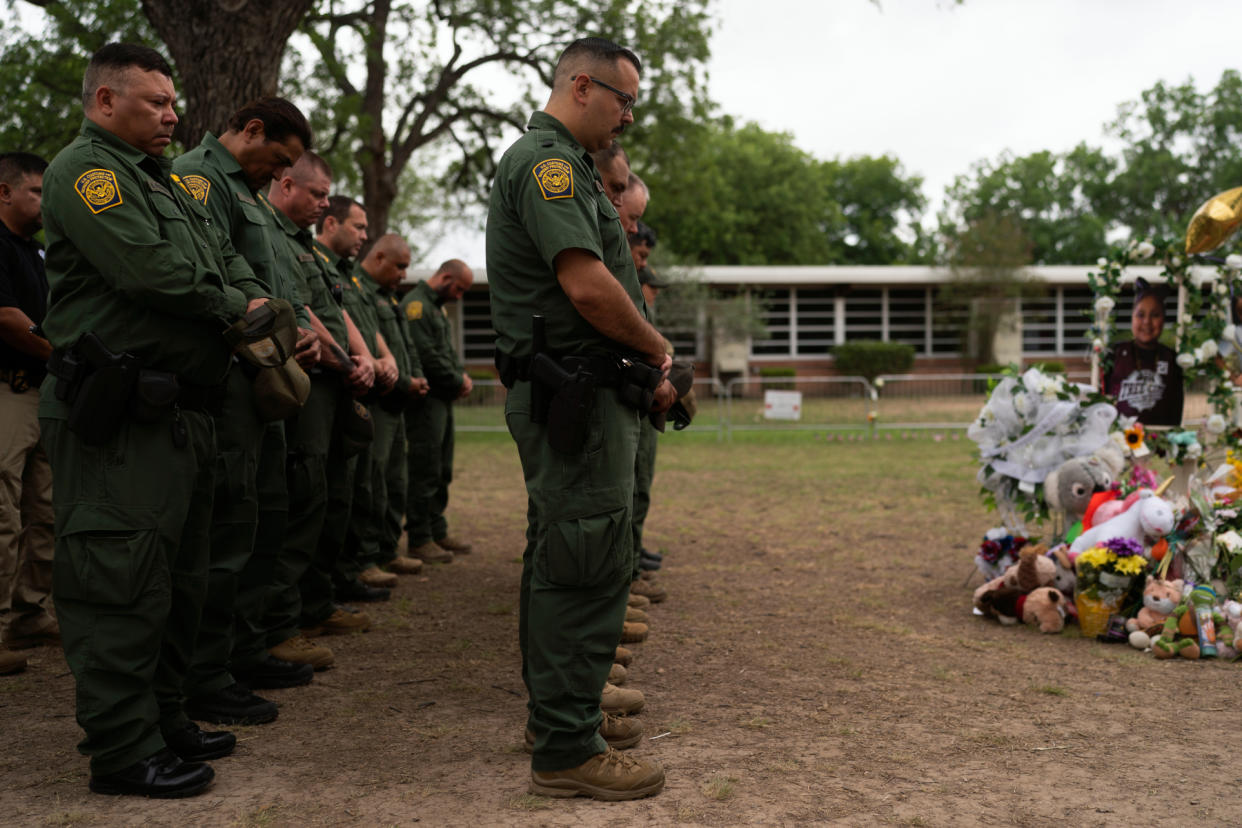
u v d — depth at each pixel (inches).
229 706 120.3
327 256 171.8
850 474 415.8
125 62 96.4
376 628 170.4
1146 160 1723.7
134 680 96.0
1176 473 195.8
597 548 94.6
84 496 94.3
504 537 272.2
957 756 110.0
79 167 93.4
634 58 99.7
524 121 649.0
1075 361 1031.6
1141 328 194.1
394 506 217.0
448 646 158.7
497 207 98.8
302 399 117.6
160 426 95.7
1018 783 101.9
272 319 100.8
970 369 1026.7
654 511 319.0
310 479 142.3
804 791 99.4
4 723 119.7
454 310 951.0
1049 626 167.0
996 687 137.3
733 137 1480.1
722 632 168.6
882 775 104.0
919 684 138.8
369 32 504.7
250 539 121.3
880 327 1033.5
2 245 139.9
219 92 228.4
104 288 94.8
